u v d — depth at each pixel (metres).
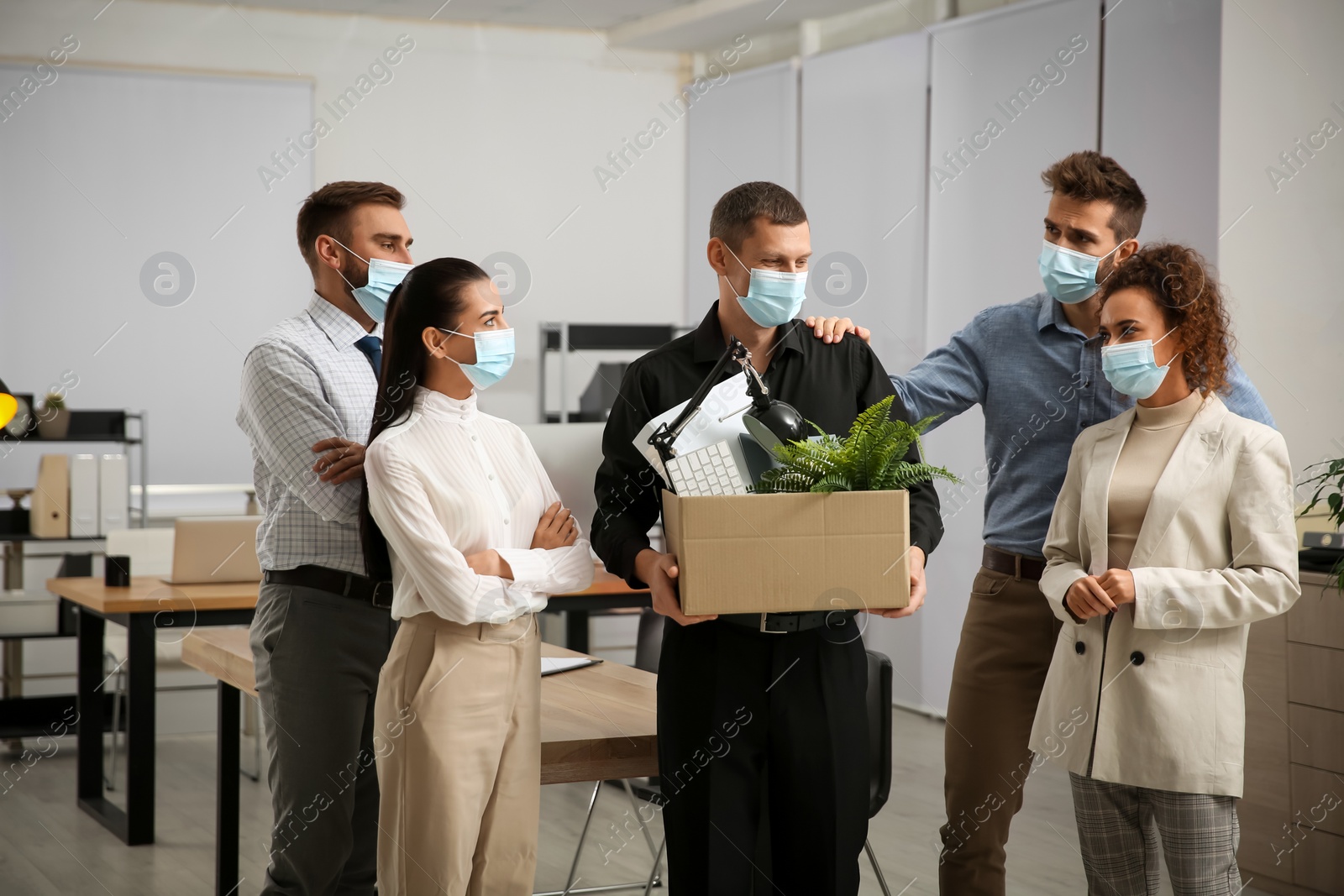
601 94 7.07
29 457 5.92
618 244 7.15
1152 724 2.05
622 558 2.00
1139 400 2.22
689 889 1.95
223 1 6.30
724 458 1.90
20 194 5.95
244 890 3.23
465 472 1.97
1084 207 2.35
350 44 6.57
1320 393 3.92
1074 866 3.46
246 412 2.46
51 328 6.02
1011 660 2.46
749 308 1.99
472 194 6.88
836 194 5.77
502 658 1.93
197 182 6.28
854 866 1.98
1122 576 2.04
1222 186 4.01
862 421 1.88
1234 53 3.97
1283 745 3.25
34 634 4.77
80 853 3.67
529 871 1.98
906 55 5.40
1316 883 3.16
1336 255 3.86
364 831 2.55
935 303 5.27
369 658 2.38
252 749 4.86
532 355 6.92
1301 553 3.21
